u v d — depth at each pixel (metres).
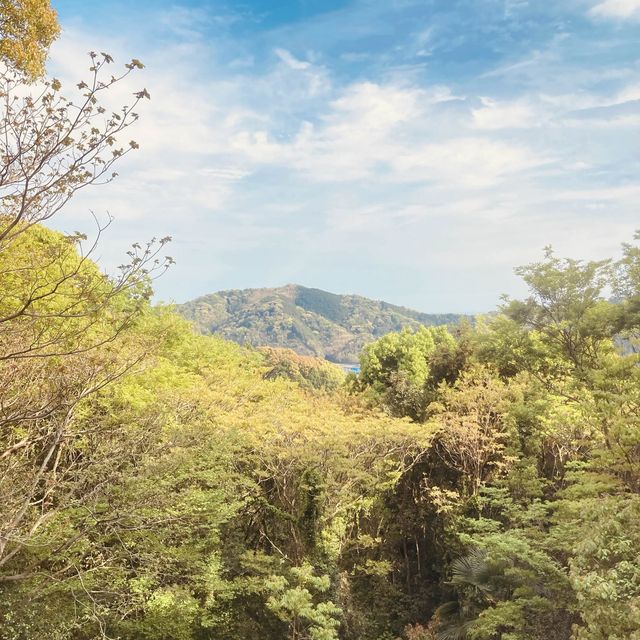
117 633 11.36
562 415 16.89
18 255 6.57
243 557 15.09
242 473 17.19
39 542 9.12
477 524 15.26
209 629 14.85
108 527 10.07
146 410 11.88
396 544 23.89
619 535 8.14
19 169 4.39
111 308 8.81
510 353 20.02
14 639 8.88
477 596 15.80
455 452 22.05
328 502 18.19
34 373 7.41
